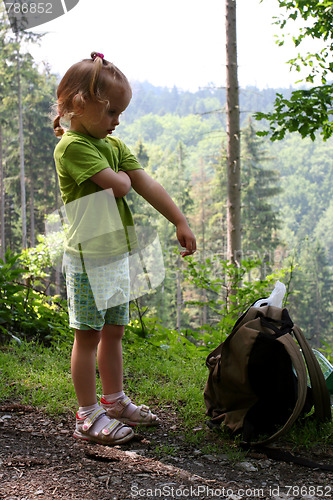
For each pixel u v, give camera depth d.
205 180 70.50
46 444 2.67
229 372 2.88
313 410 3.22
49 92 46.62
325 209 109.69
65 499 2.12
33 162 48.19
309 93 5.75
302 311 54.66
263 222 52.84
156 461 2.54
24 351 4.33
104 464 2.48
